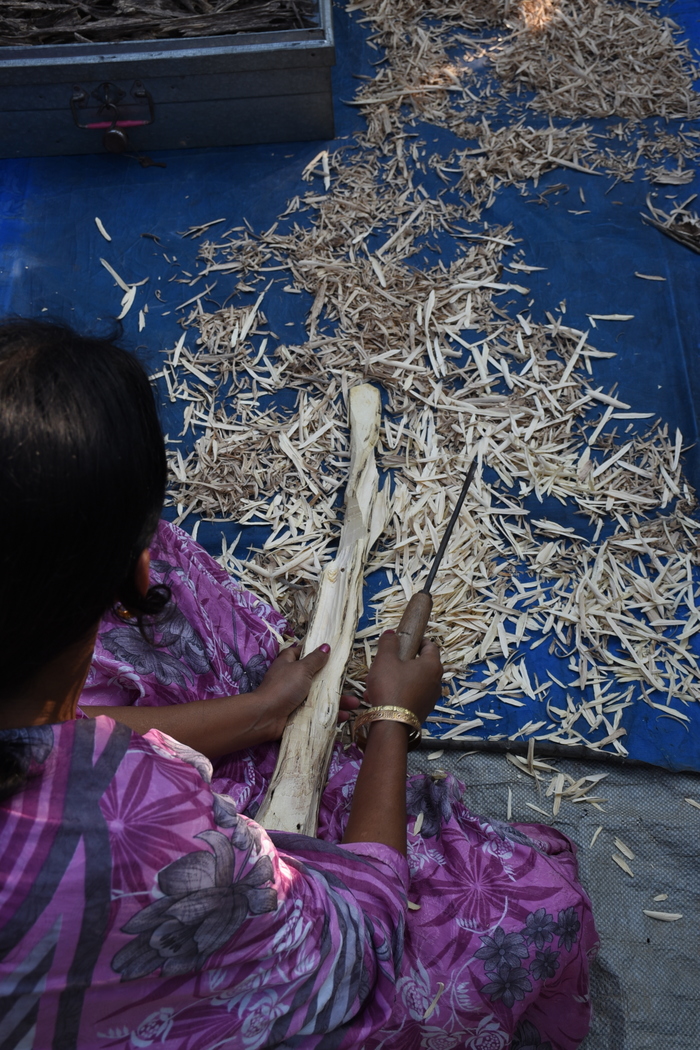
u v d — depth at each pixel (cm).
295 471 219
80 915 66
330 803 153
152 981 74
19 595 60
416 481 214
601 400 229
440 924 127
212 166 281
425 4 312
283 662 161
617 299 247
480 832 139
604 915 164
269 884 80
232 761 152
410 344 238
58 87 260
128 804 70
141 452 65
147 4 273
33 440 58
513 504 212
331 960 88
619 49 296
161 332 246
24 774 66
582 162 275
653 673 189
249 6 272
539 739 181
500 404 227
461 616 196
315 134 283
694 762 177
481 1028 124
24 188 278
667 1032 152
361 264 254
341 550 194
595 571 202
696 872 167
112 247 264
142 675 142
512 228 262
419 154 279
